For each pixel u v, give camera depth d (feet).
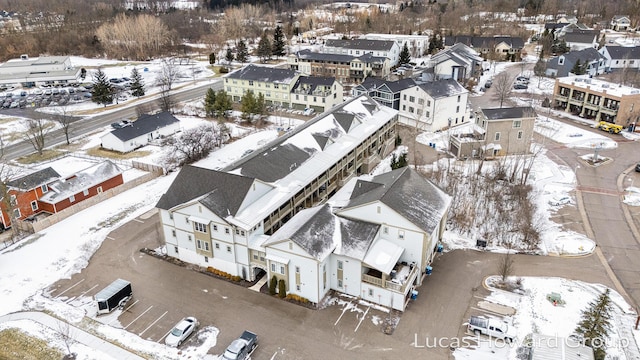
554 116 301.43
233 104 346.13
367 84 314.55
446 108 281.13
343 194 166.40
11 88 403.54
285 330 128.36
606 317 119.55
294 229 138.92
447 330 127.44
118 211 194.70
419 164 231.30
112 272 155.33
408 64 438.40
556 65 384.06
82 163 233.96
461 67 368.89
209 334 127.54
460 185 204.85
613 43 469.16
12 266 158.61
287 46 547.08
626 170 223.51
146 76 439.63
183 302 140.36
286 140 197.47
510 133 236.43
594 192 202.90
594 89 286.66
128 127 267.80
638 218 181.98
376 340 124.16
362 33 595.06
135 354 121.08
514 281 146.72
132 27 534.37
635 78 345.72
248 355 119.55
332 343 123.44
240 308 137.39
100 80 345.92
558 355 107.96
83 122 311.88
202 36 607.37
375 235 141.79
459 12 633.61
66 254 165.17
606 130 272.51
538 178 216.13
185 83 409.69
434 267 154.61
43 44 548.31
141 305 139.33
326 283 140.46
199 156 247.09
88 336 127.34
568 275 149.38
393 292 133.18
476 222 179.01
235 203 149.28
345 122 226.79
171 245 160.97
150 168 234.58
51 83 409.90
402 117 297.74
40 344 124.57
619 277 148.15
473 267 154.40
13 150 264.11
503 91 321.32
